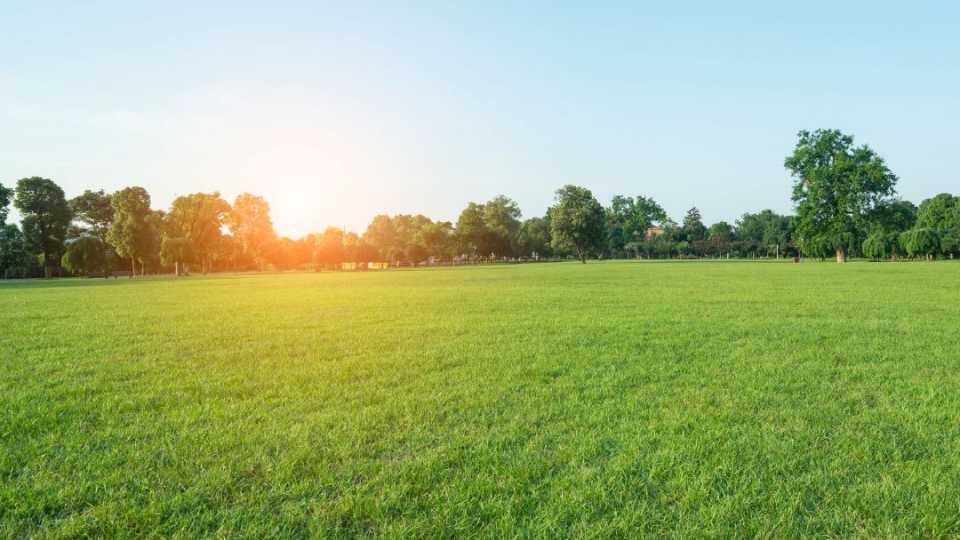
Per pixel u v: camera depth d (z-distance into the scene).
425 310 16.11
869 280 28.27
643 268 58.47
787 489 3.62
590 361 7.99
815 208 68.00
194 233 83.31
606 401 5.77
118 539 3.14
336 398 6.09
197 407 5.79
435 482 3.82
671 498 3.56
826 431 4.74
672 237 154.12
